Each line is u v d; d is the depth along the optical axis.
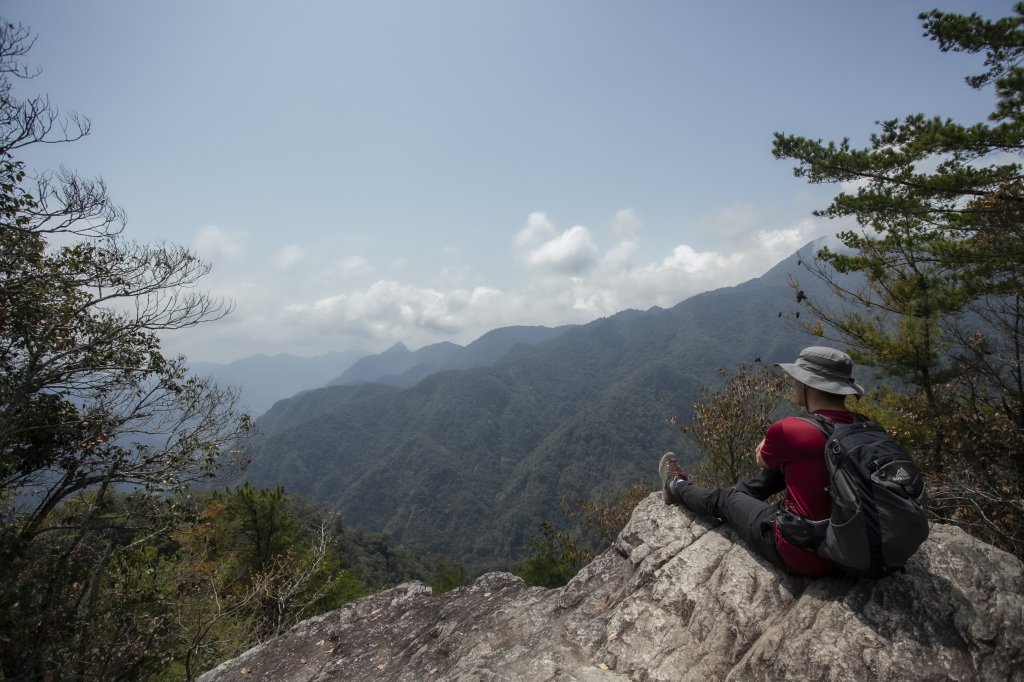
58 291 12.09
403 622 5.33
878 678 2.23
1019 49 8.73
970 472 7.79
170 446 13.20
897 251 10.91
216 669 5.59
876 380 11.48
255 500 18.84
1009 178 8.90
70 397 12.51
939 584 2.53
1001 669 2.15
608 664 2.93
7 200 10.59
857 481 2.36
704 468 13.10
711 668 2.68
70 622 7.24
